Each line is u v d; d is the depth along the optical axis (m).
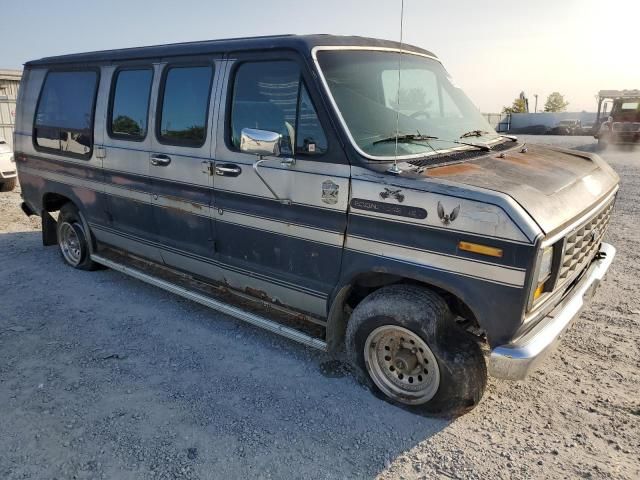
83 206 5.68
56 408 3.42
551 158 3.97
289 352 4.18
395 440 3.11
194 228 4.44
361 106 3.51
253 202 3.89
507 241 2.73
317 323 3.87
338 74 3.54
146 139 4.68
